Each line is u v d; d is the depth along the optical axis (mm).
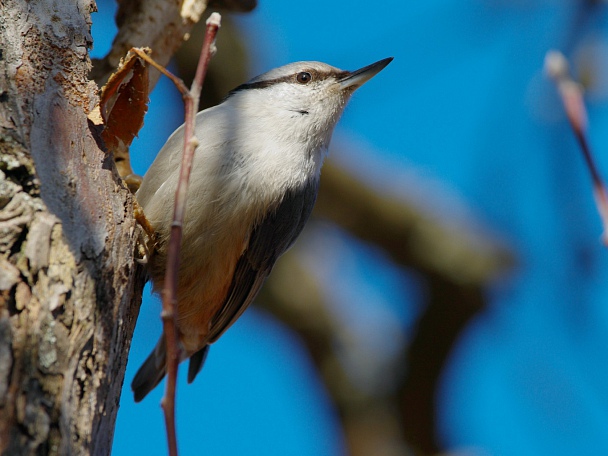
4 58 5852
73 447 4688
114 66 7945
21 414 4449
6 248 4996
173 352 4594
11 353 4559
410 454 14586
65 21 6301
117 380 5598
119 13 8227
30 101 5785
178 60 13625
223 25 14125
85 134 6062
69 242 5352
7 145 5418
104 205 5887
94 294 5328
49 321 4871
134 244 6258
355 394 14859
